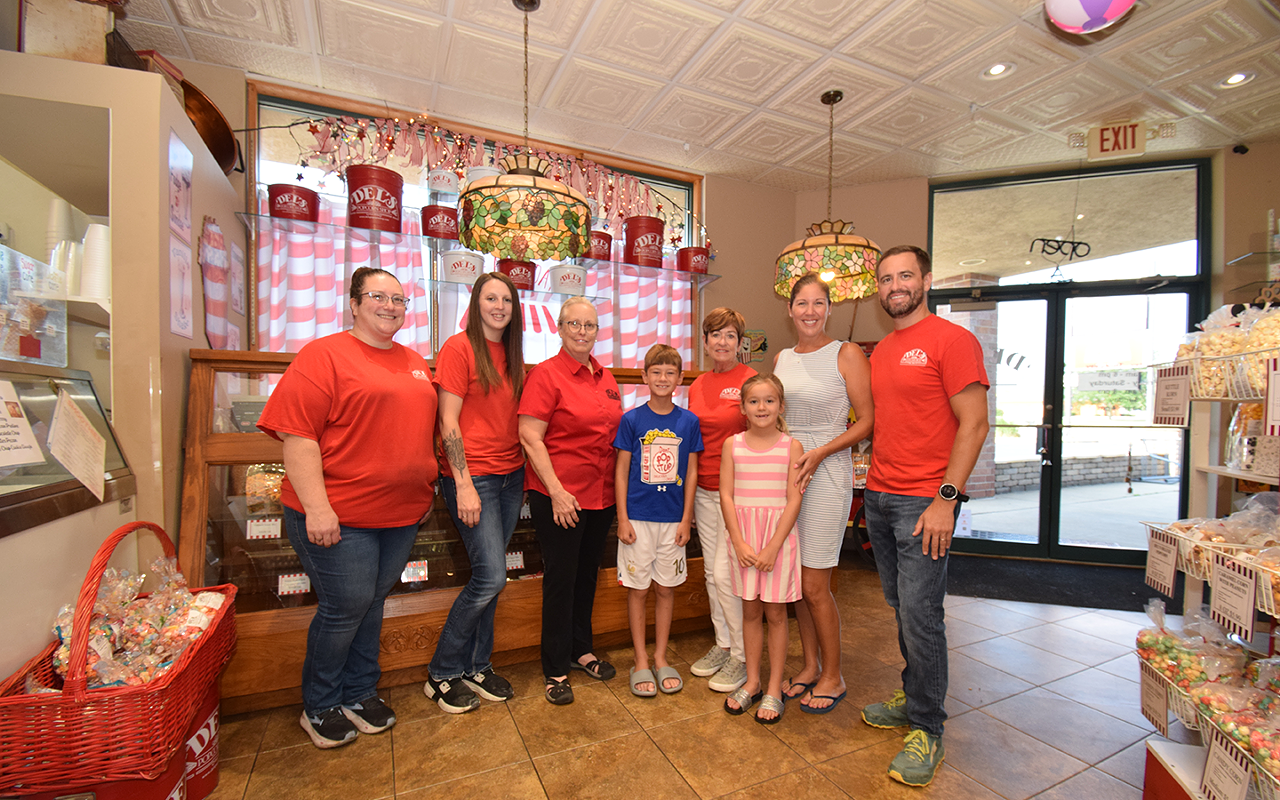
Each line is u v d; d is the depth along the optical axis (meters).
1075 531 4.09
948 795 1.52
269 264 2.71
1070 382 4.04
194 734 1.44
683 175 3.82
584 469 1.94
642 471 1.99
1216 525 1.57
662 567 2.02
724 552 2.01
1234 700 1.30
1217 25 2.37
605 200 3.41
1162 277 3.76
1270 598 1.25
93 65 1.65
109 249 1.65
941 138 3.38
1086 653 2.44
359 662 1.80
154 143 1.68
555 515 1.83
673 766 1.61
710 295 3.89
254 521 1.90
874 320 4.08
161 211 1.71
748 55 2.55
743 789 1.52
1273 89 2.87
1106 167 3.82
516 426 1.90
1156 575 1.67
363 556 1.62
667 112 3.06
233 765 1.59
